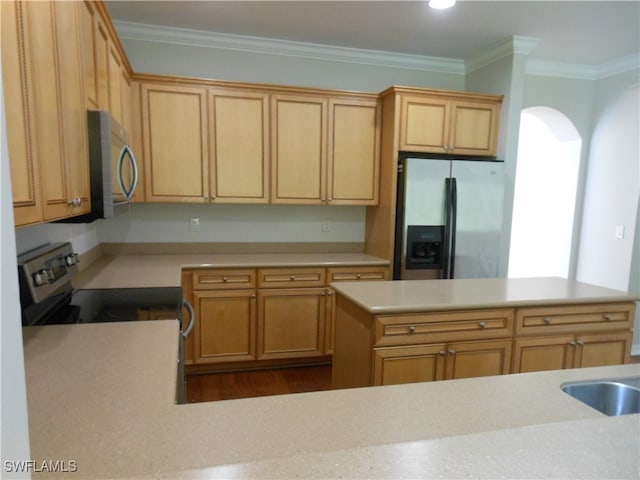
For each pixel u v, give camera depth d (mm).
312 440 813
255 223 3654
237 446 785
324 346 3352
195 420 882
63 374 1112
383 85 3824
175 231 3490
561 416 951
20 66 938
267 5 2775
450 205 3271
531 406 997
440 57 3846
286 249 3754
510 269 5191
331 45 3549
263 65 3514
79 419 878
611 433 739
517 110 3461
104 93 2021
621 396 1204
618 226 3812
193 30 3244
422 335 1995
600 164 4008
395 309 1933
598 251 4012
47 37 1139
